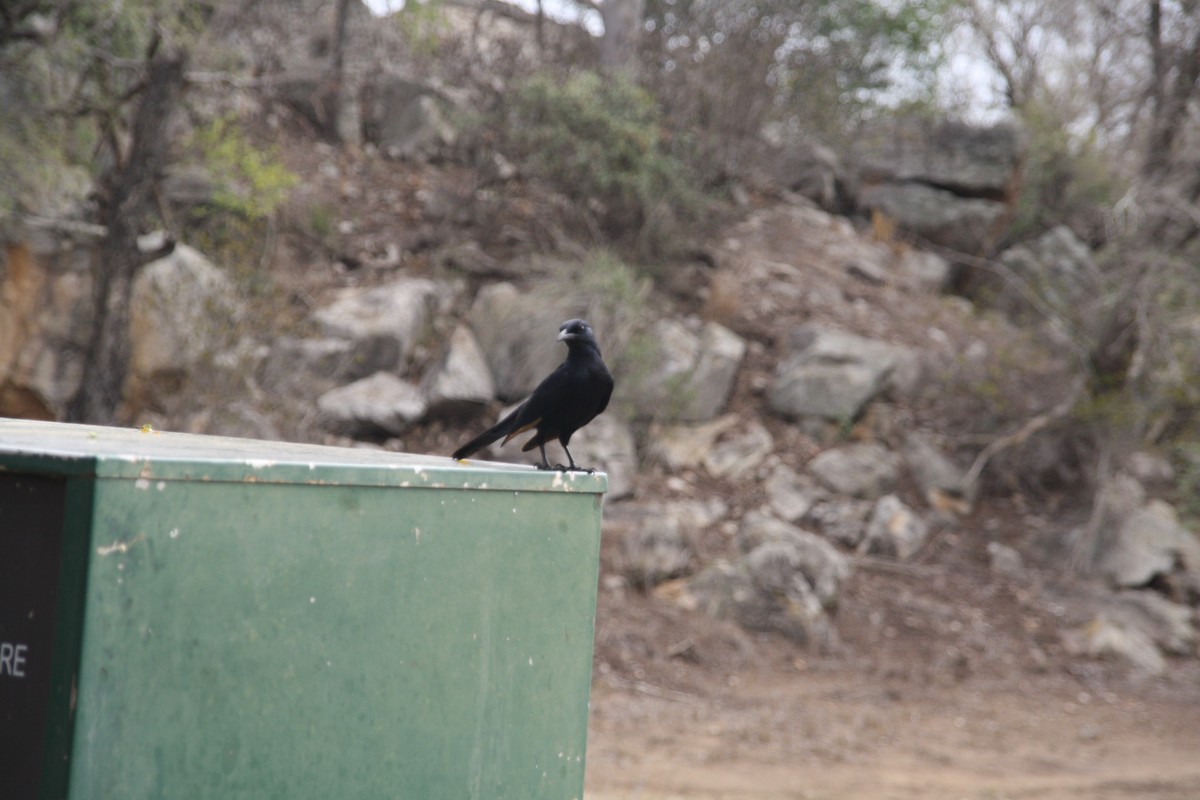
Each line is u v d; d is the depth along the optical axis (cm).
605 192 1720
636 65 1866
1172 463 1622
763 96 1861
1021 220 2227
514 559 288
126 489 226
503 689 286
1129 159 1953
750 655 1218
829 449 1580
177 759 233
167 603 231
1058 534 1524
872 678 1211
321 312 1486
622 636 1195
